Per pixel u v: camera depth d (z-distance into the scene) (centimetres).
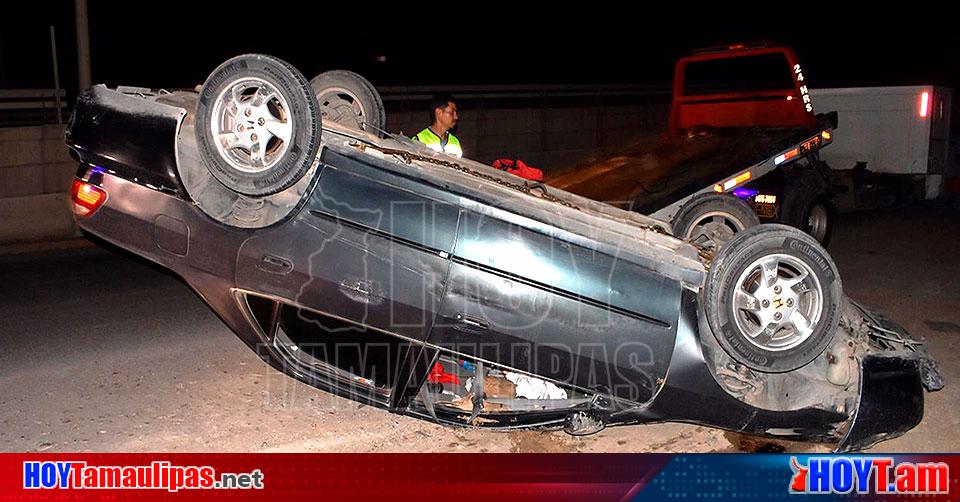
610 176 914
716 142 969
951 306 782
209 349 632
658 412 448
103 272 900
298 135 408
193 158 442
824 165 1048
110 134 438
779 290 428
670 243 482
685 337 434
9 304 755
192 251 436
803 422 457
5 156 1066
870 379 456
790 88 1071
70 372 573
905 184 1323
